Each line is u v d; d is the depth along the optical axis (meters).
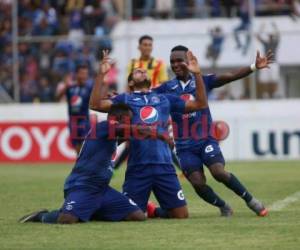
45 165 70.00
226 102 73.00
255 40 74.69
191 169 33.88
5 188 48.47
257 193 44.19
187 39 76.31
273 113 72.31
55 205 39.59
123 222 32.03
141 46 49.97
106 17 83.38
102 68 31.66
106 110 31.81
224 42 75.56
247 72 34.25
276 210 36.03
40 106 74.00
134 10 84.19
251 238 27.88
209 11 81.94
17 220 33.41
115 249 26.02
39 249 26.27
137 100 33.16
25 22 80.88
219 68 75.88
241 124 72.81
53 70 76.50
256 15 78.88
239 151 72.81
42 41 76.50
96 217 32.56
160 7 84.06
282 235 28.44
